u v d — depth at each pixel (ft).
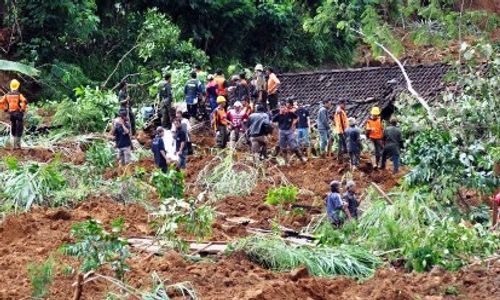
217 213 71.20
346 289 53.47
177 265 55.57
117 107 101.19
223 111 93.09
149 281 52.16
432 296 51.96
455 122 73.56
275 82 102.73
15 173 75.05
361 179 85.71
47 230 65.00
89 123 98.89
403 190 70.49
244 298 49.29
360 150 89.10
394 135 87.15
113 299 49.24
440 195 67.46
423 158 68.08
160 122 101.96
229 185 80.38
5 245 62.54
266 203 76.54
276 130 103.40
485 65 83.82
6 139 92.89
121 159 84.94
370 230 63.10
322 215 70.08
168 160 87.92
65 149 91.15
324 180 85.76
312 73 114.83
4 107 90.63
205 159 90.68
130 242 60.75
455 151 67.77
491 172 68.28
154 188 77.00
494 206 65.21
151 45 122.42
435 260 57.41
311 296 51.34
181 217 59.41
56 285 51.96
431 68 109.81
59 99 119.65
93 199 74.90
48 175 75.00
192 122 101.14
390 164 93.25
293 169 89.97
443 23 120.47
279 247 58.13
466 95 76.54
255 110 94.99
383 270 56.59
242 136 92.32
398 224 63.16
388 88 106.83
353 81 112.57
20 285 52.60
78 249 52.54
